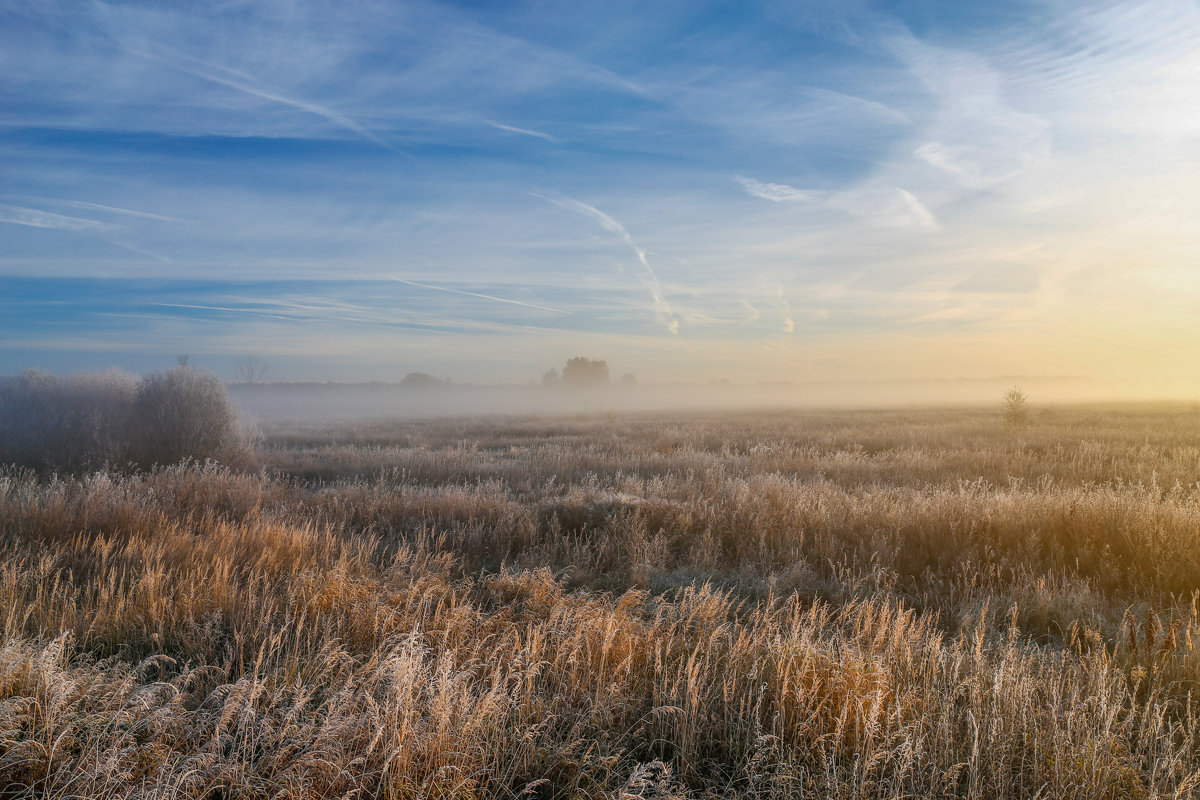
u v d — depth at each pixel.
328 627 4.54
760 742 3.12
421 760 3.04
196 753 2.91
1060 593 5.79
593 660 4.16
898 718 3.21
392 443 25.38
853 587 6.19
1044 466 14.41
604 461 16.72
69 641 4.22
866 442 22.22
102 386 16.25
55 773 2.84
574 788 3.03
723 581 6.69
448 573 6.60
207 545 6.87
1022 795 2.90
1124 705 3.79
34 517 7.54
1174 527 6.96
